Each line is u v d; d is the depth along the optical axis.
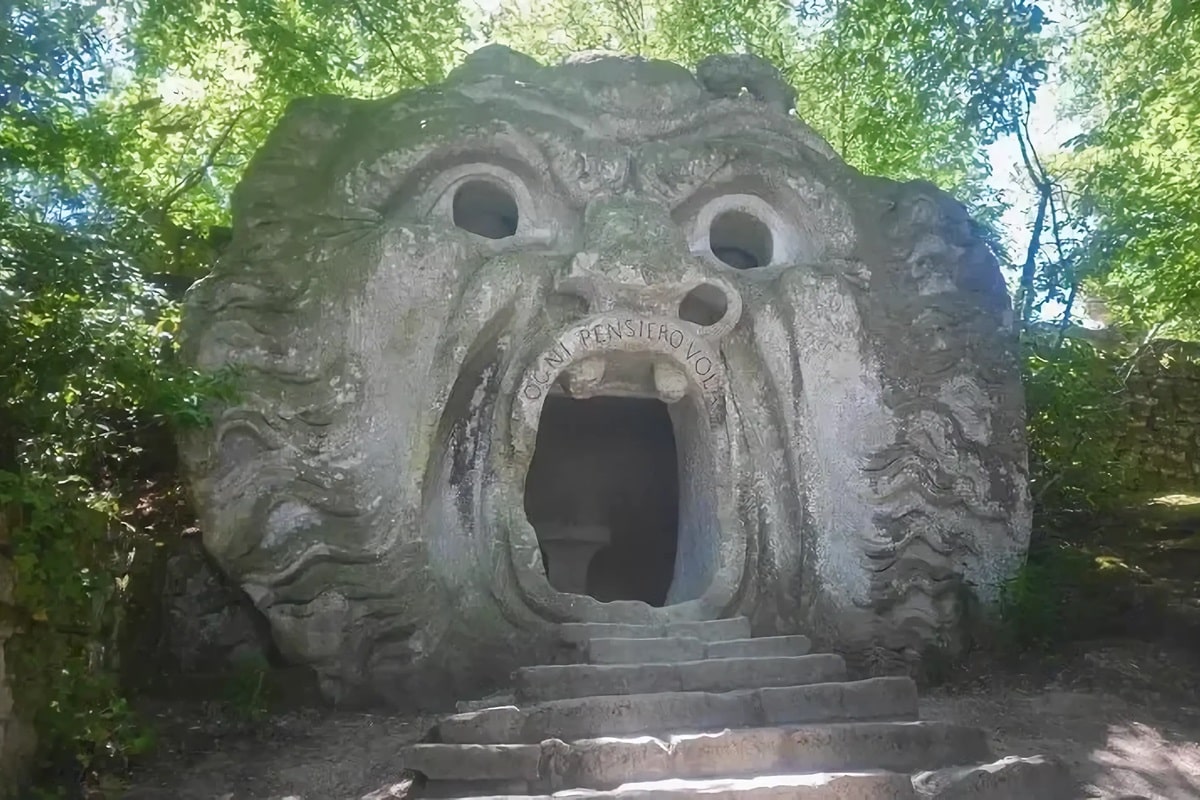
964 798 4.82
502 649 6.80
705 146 7.95
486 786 4.83
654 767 4.86
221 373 6.54
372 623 6.74
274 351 6.97
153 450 8.66
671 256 7.36
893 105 12.53
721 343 7.70
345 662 6.64
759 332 7.70
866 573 7.49
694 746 4.94
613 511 10.08
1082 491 10.34
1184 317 12.62
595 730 5.22
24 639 4.86
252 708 6.20
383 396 7.01
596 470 10.05
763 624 7.26
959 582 7.64
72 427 5.88
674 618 6.95
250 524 6.71
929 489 7.73
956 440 7.88
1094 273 11.22
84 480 5.74
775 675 5.93
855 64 12.66
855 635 7.37
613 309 7.34
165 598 6.96
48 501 4.86
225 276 7.09
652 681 5.79
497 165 7.71
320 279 7.13
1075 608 7.97
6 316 5.21
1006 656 7.58
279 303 7.06
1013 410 8.09
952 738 5.22
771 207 8.16
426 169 7.59
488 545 6.97
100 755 5.36
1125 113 11.33
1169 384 12.72
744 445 7.52
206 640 6.89
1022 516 7.91
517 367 7.26
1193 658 7.53
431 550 6.98
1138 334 12.83
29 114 6.10
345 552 6.75
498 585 6.89
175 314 7.24
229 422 6.77
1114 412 11.18
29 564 4.73
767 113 8.26
